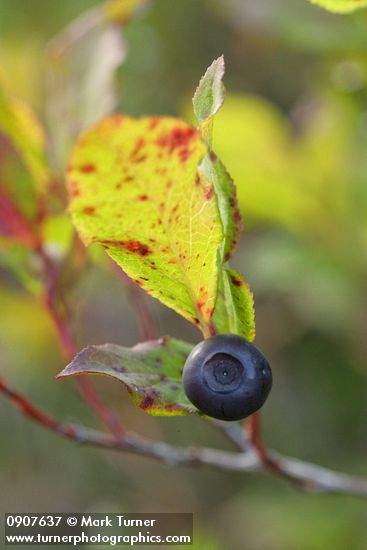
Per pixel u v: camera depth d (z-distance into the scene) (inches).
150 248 6.4
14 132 9.3
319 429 19.8
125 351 6.6
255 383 6.3
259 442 8.9
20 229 9.2
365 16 11.7
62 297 9.2
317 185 13.1
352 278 13.9
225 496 20.6
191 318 6.6
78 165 6.1
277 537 16.9
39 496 20.6
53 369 17.6
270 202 13.3
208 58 19.3
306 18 12.2
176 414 6.5
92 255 9.8
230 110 13.0
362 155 13.4
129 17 9.9
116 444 9.3
